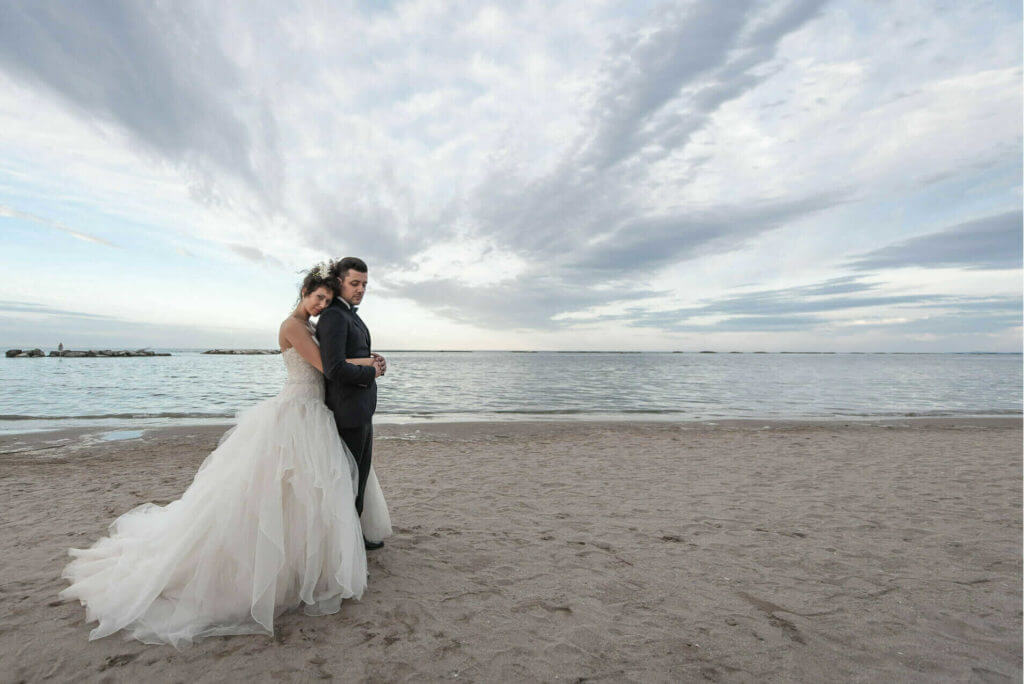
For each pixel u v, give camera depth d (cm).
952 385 3094
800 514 501
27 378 2638
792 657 251
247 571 275
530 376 3838
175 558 274
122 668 233
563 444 923
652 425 1195
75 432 1003
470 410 1558
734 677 234
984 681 232
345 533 298
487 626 279
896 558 385
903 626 283
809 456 816
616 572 358
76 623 273
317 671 233
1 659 238
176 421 1167
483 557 383
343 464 318
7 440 917
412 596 315
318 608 290
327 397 337
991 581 343
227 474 288
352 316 342
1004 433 1084
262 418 301
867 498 562
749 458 797
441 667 238
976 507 526
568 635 271
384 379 3262
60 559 368
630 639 268
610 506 528
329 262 337
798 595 322
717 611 300
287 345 330
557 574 353
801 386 2889
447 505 528
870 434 1062
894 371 5647
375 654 248
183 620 264
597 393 2284
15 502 527
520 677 232
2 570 346
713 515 498
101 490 577
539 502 542
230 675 228
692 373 4678
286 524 290
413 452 834
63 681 222
